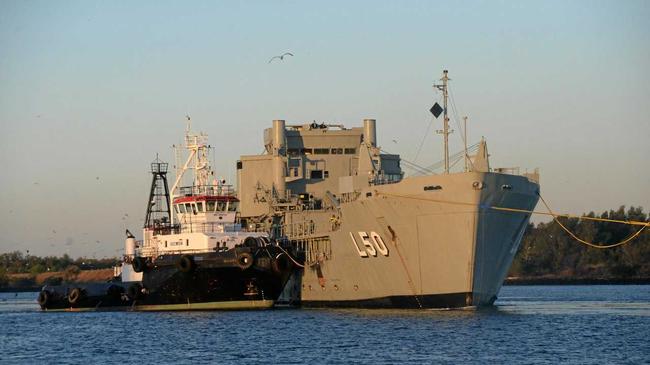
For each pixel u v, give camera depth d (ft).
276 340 607.78
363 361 520.01
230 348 582.35
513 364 507.71
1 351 618.03
